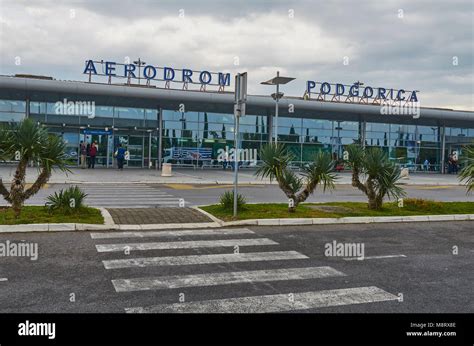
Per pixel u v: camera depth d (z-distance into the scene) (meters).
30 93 31.62
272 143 12.16
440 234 9.91
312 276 6.47
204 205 13.88
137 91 32.06
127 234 8.97
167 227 9.73
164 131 35.84
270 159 11.67
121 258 7.16
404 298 5.60
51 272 6.32
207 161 37.06
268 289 5.84
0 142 9.38
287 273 6.59
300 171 12.23
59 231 8.97
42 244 7.91
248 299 5.44
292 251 7.95
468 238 9.52
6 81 29.16
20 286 5.70
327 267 6.97
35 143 9.53
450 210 12.80
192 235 9.08
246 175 29.94
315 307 5.23
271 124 38.78
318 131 40.56
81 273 6.31
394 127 43.34
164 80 34.06
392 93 40.53
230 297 5.50
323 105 36.72
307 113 39.69
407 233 9.92
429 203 13.05
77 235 8.73
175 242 8.41
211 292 5.66
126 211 11.28
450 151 45.56
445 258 7.75
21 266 6.57
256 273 6.55
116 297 5.40
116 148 34.59
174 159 36.16
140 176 26.16
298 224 10.59
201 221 10.34
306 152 40.12
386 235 9.64
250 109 37.59
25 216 9.63
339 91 39.16
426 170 44.59
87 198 15.45
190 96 33.22
